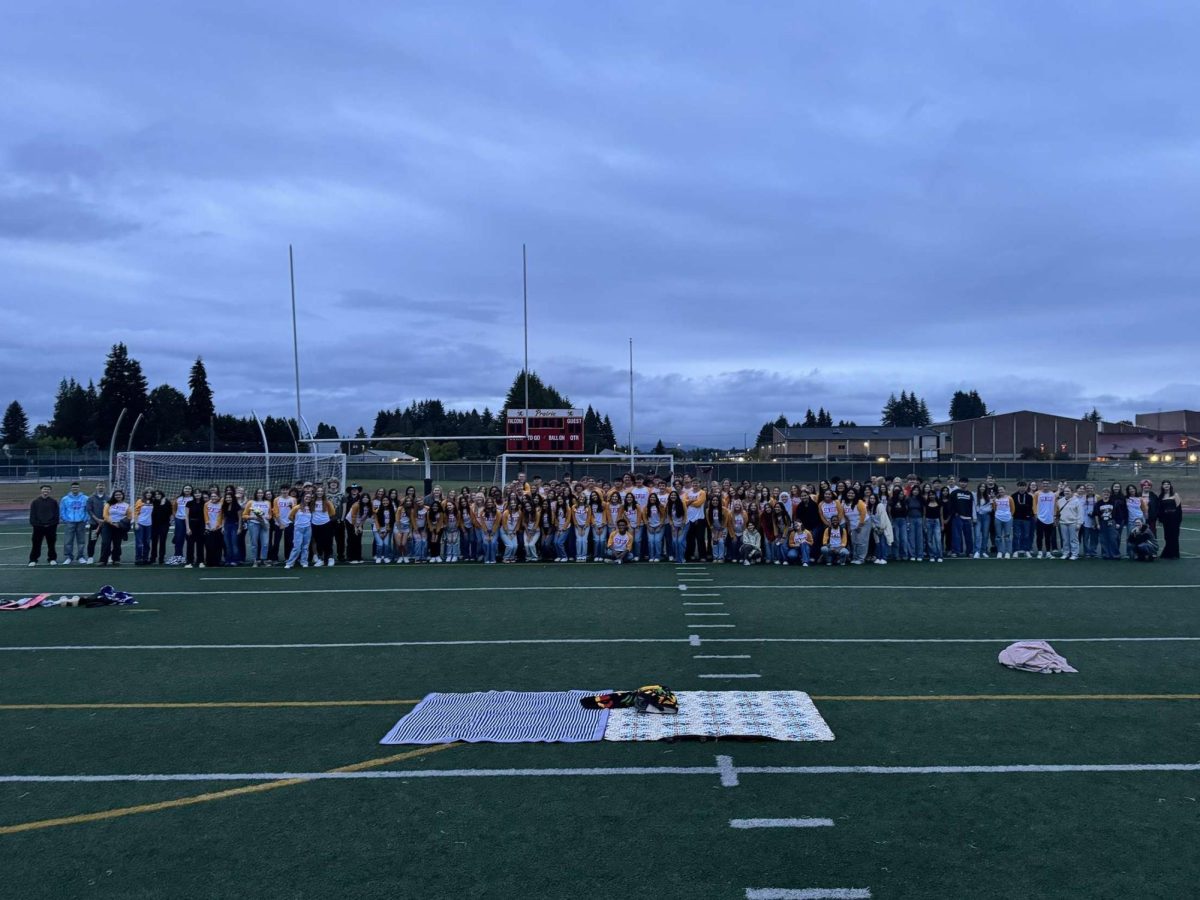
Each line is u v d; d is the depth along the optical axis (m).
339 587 15.11
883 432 66.88
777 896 4.51
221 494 18.77
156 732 7.22
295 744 6.89
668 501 18.64
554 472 38.12
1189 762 6.35
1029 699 7.96
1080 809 5.55
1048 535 18.81
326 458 25.03
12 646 10.52
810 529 17.72
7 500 37.66
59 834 5.34
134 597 14.14
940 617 11.95
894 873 4.74
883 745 6.74
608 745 6.78
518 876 4.73
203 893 4.61
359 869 4.84
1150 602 13.04
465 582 15.61
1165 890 4.55
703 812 5.54
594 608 12.85
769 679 8.74
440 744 6.82
